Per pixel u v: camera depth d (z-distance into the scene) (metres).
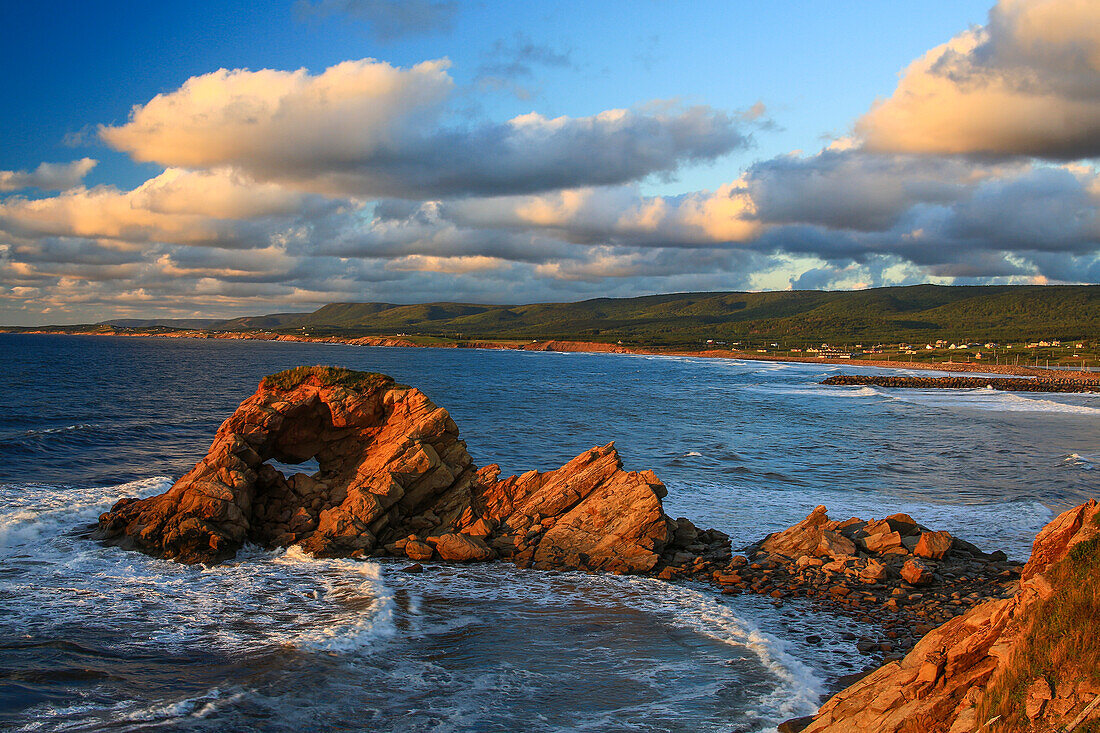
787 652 16.84
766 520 30.72
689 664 15.93
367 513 24.98
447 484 27.59
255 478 25.92
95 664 14.84
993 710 9.17
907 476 42.44
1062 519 14.03
